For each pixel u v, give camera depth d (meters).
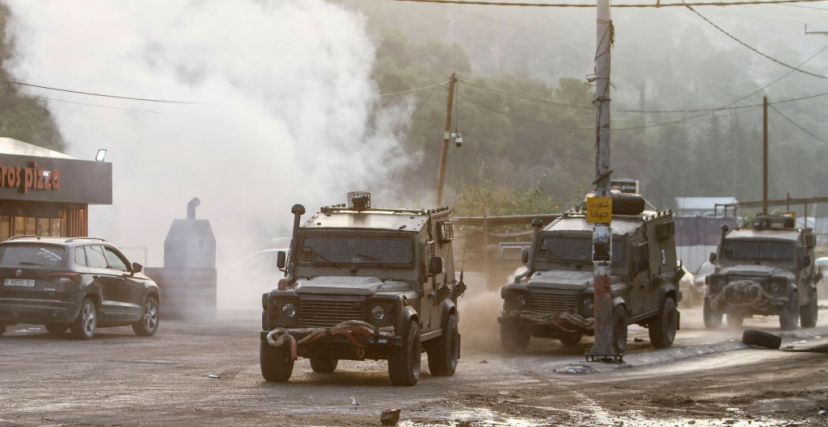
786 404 27.83
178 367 34.62
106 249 46.66
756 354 46.75
